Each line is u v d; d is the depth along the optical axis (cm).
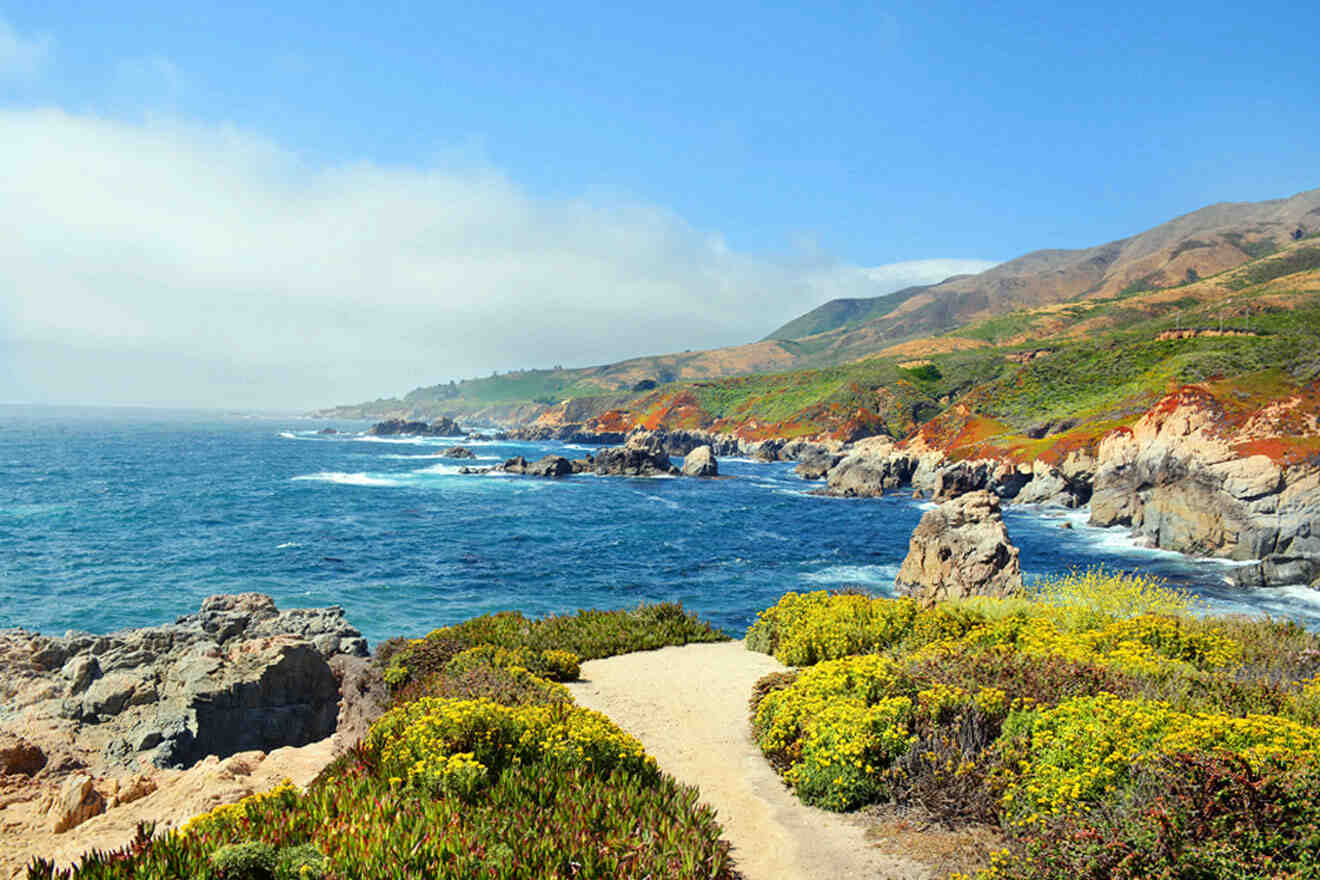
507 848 646
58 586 3756
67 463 10919
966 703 995
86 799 1139
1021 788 806
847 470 9556
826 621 1827
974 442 10469
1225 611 3691
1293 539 4769
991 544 3147
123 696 1984
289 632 2662
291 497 7675
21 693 2122
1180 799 652
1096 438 8112
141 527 5547
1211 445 5441
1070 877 629
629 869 666
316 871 596
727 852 811
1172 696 1016
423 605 3628
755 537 5959
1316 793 611
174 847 639
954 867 761
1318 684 1104
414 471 11256
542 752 913
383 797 754
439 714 933
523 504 7744
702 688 1636
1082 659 1198
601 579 4338
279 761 1269
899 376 17562
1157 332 13812
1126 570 4716
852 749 950
